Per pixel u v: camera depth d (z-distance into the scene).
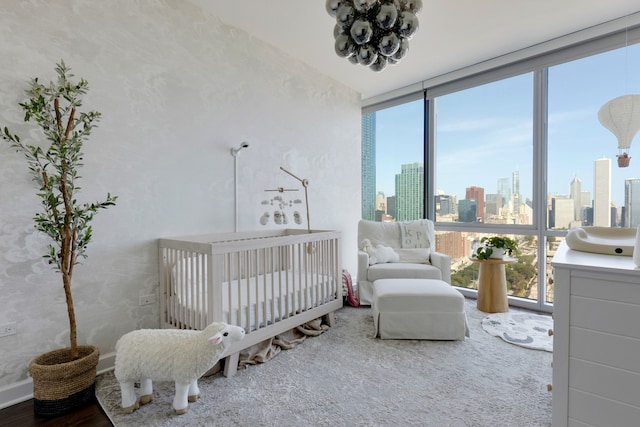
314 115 3.67
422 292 2.50
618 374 1.13
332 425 1.53
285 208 3.34
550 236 3.14
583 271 1.19
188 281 2.11
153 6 2.30
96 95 2.03
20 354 1.78
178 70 2.44
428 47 3.11
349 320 2.97
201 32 2.58
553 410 1.27
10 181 1.74
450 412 1.61
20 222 1.78
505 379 1.92
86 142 1.99
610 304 1.15
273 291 2.22
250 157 2.98
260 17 2.70
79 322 1.98
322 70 3.70
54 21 1.87
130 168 2.19
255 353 2.19
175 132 2.44
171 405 1.70
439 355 2.24
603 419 1.16
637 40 2.63
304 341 2.49
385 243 3.70
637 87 2.68
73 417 1.62
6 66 1.72
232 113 2.82
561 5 2.46
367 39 1.64
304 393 1.79
